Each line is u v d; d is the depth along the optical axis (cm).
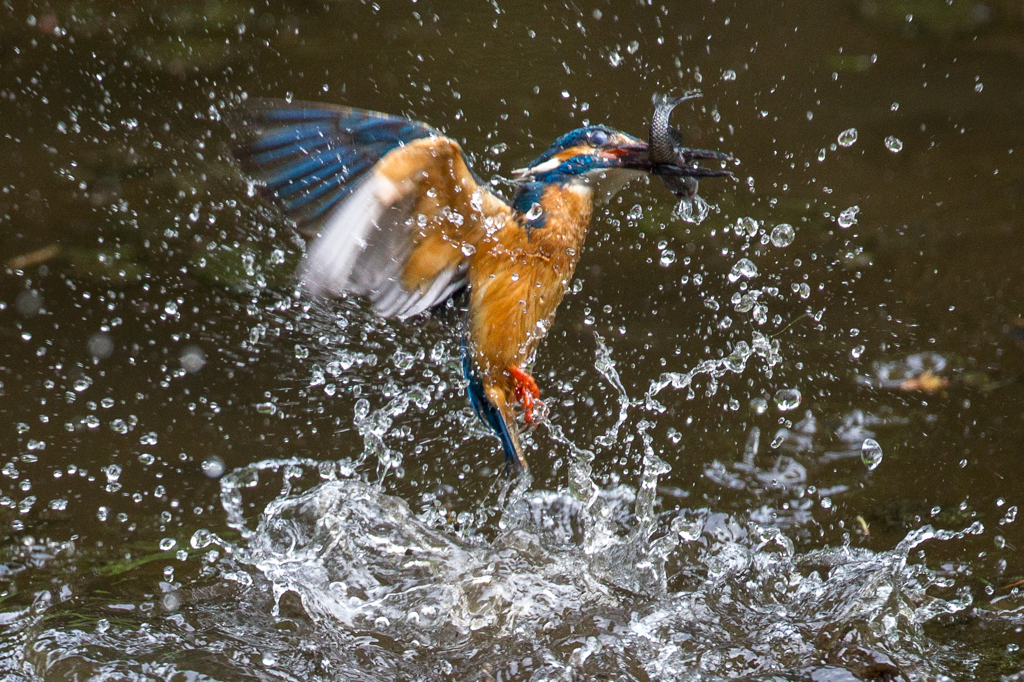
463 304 760
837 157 1316
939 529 778
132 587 729
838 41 1608
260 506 814
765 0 1759
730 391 943
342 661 675
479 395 769
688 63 1541
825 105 1430
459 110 1396
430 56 1552
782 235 1029
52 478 830
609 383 953
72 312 1031
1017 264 1103
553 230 728
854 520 795
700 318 1045
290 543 775
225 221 1188
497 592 736
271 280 1098
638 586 744
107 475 837
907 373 956
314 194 689
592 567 761
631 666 673
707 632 703
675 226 1198
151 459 857
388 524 792
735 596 732
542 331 756
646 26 1661
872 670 655
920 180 1261
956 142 1334
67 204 1205
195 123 1381
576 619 715
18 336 992
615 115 1393
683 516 802
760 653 680
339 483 824
